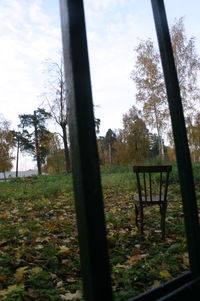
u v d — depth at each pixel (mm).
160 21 1664
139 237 3531
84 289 1085
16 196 7668
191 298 1376
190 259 1575
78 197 1094
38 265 2635
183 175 1624
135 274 2369
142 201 3605
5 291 2053
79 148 1079
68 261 2715
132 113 32281
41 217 4902
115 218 4508
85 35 1164
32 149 39438
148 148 30625
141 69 21203
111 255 2883
